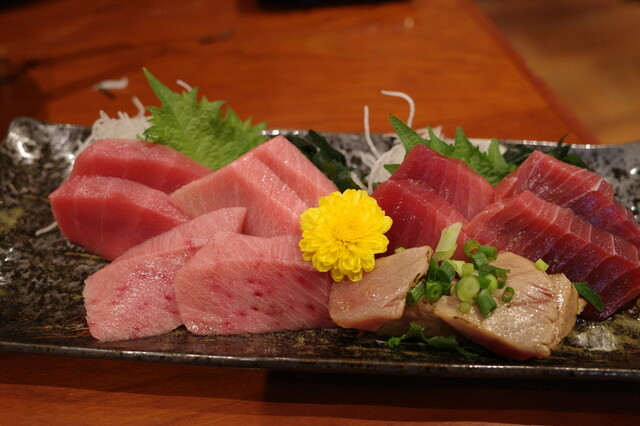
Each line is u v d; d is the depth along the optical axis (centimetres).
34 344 28
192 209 32
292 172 32
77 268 33
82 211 32
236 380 29
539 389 29
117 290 30
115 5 51
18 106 42
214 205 32
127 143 33
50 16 50
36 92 43
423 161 31
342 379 29
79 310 31
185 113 34
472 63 45
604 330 30
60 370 29
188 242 31
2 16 50
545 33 63
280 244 29
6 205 35
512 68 45
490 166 34
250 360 27
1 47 47
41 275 32
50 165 37
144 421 28
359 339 29
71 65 45
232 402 28
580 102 54
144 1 51
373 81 44
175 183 33
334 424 28
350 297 29
